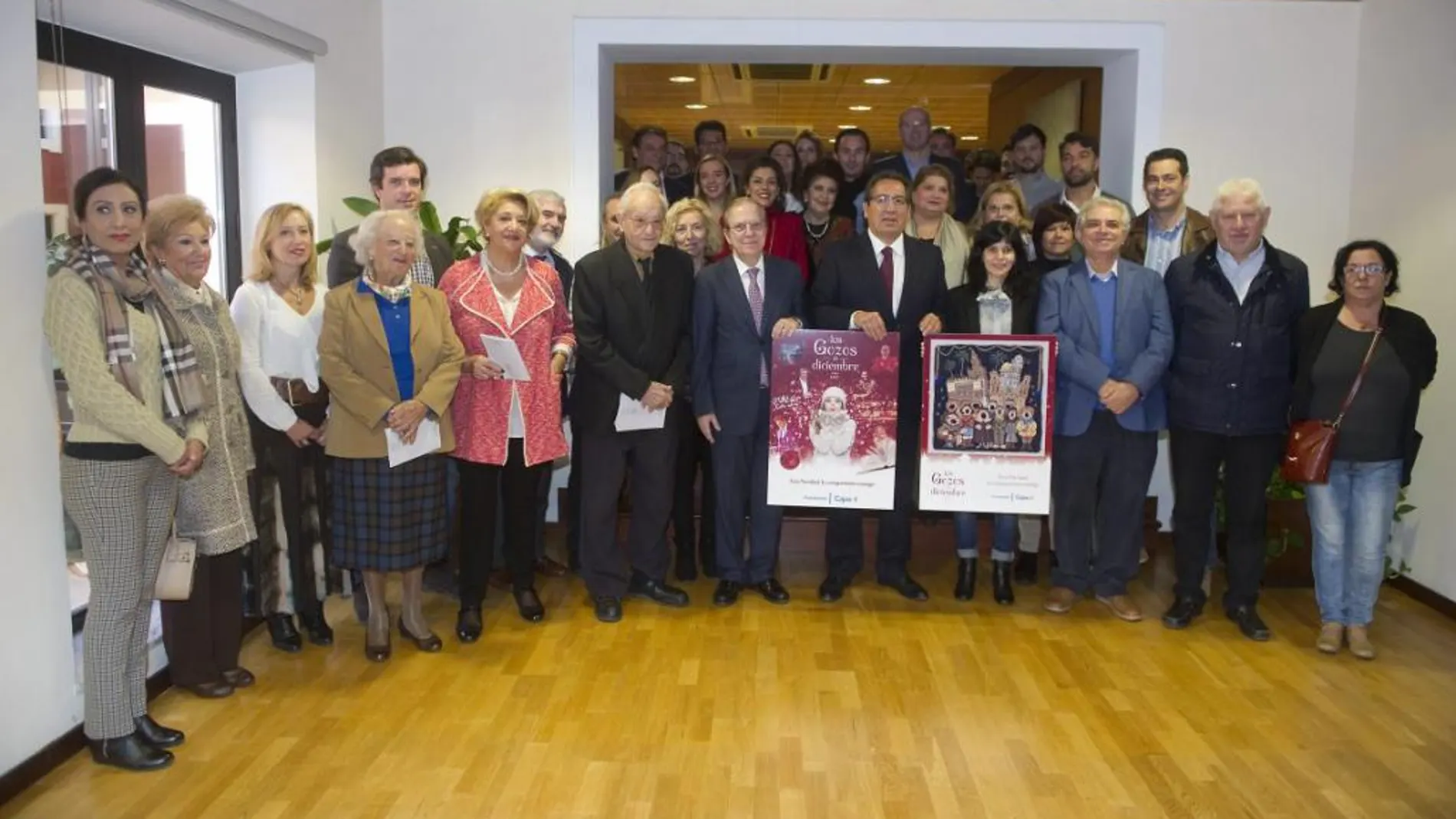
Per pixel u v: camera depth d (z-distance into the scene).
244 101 4.63
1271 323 3.94
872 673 3.72
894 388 4.17
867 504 4.23
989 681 3.66
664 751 3.13
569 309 4.50
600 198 5.36
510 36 5.25
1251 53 5.15
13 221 2.83
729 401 4.21
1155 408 4.18
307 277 3.81
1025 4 5.12
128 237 2.88
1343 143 5.19
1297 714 3.42
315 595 3.95
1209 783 2.96
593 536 4.21
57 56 3.65
